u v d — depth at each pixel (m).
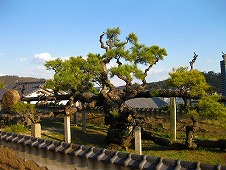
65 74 12.39
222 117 9.46
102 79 13.05
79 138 15.05
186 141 11.56
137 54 11.76
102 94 13.16
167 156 10.87
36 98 19.28
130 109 12.12
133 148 12.37
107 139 12.83
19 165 8.59
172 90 11.84
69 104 13.73
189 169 5.02
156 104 24.12
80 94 14.14
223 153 11.14
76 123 20.02
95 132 17.03
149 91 12.38
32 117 13.55
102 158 6.21
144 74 11.78
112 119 12.59
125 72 10.74
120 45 12.21
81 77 13.05
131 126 12.16
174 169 5.04
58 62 12.77
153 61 12.02
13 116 16.27
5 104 18.28
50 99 16.00
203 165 4.94
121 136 12.18
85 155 6.48
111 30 12.71
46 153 7.65
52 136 15.59
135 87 13.05
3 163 9.30
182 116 16.25
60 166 7.25
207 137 14.91
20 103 15.14
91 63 12.55
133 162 5.71
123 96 12.44
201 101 9.93
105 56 12.83
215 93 11.26
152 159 5.56
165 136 15.64
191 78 10.46
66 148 7.10
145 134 12.40
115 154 6.15
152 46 12.15
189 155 10.93
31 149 8.15
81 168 6.74
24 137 8.56
